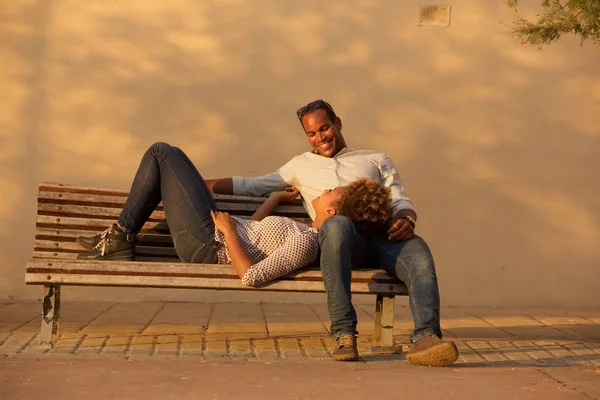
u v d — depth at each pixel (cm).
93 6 619
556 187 650
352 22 634
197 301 630
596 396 339
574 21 444
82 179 619
